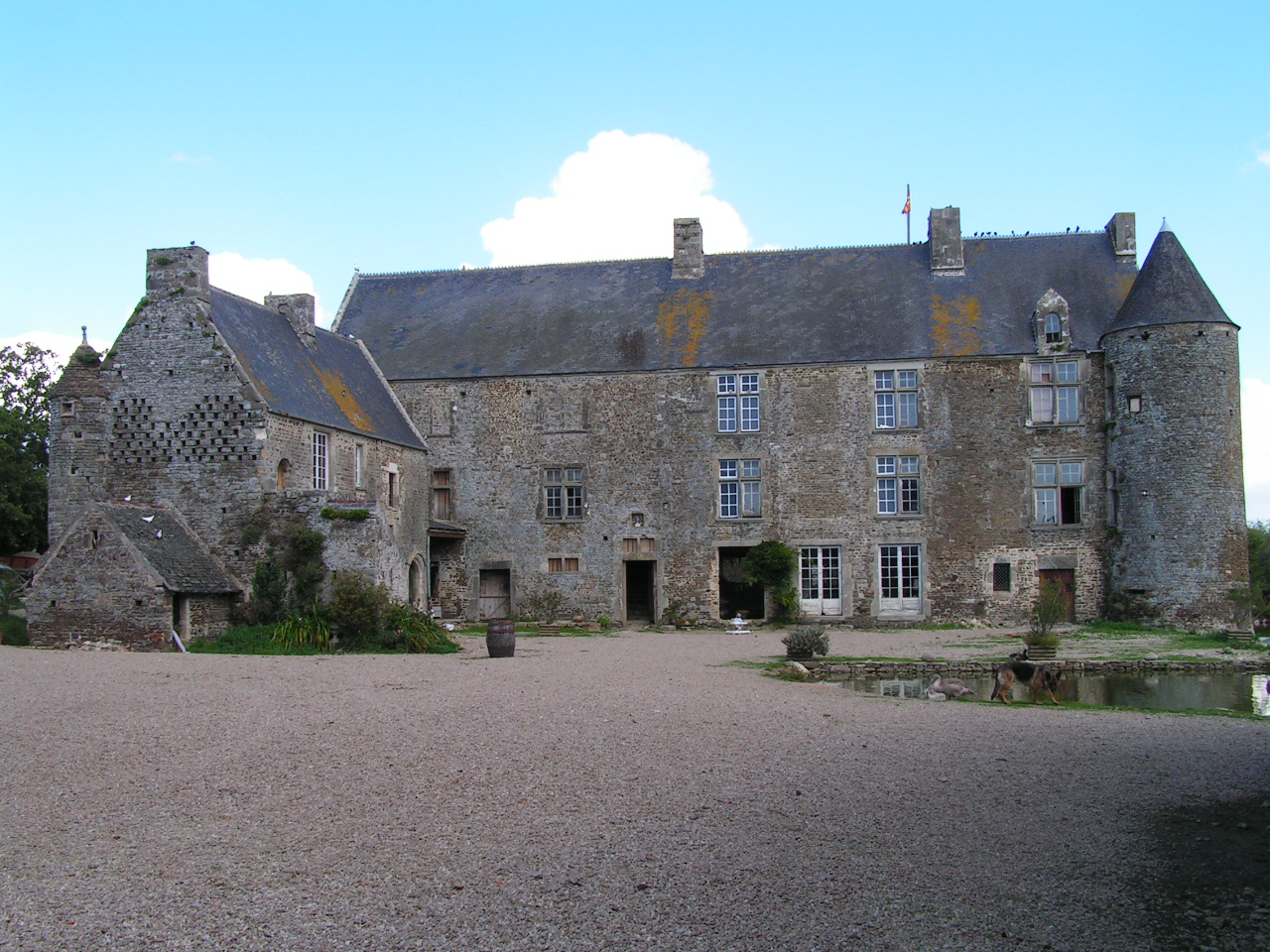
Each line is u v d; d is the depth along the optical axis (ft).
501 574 105.29
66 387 80.48
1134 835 27.12
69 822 28.07
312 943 20.52
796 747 37.47
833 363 100.68
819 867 24.54
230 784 31.71
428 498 103.40
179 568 72.69
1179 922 21.42
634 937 20.70
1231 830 27.58
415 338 110.83
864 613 98.99
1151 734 41.75
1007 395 99.14
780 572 98.84
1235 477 91.91
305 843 26.35
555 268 116.37
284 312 94.02
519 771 33.30
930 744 38.65
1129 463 94.68
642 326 106.83
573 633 95.50
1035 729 42.55
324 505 76.43
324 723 40.55
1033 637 71.72
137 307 80.07
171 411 78.79
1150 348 93.35
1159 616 91.45
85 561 70.69
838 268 109.29
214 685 50.21
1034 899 22.62
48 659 61.41
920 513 98.99
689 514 101.65
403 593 80.02
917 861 24.99
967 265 106.73
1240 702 55.26
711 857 25.22
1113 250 105.09
